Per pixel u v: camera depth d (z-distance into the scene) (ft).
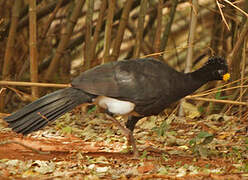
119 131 37.65
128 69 28.43
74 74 54.85
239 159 28.45
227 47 53.67
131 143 29.27
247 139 33.19
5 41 55.72
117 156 29.73
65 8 58.95
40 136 36.17
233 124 40.78
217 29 54.03
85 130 37.91
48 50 57.98
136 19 57.93
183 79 29.32
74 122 40.83
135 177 23.41
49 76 48.65
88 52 47.01
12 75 54.60
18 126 28.09
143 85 28.17
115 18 56.70
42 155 29.40
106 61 45.21
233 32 51.80
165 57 57.72
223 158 29.19
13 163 26.30
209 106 47.01
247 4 46.29
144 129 39.24
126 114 28.71
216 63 29.78
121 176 23.35
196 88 29.81
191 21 42.16
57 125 39.29
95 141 34.81
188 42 42.65
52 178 22.65
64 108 28.17
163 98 28.68
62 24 58.59
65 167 25.70
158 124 40.75
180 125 41.24
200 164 27.40
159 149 31.37
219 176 23.00
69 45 57.47
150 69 28.66
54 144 33.42
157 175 22.80
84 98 28.35
